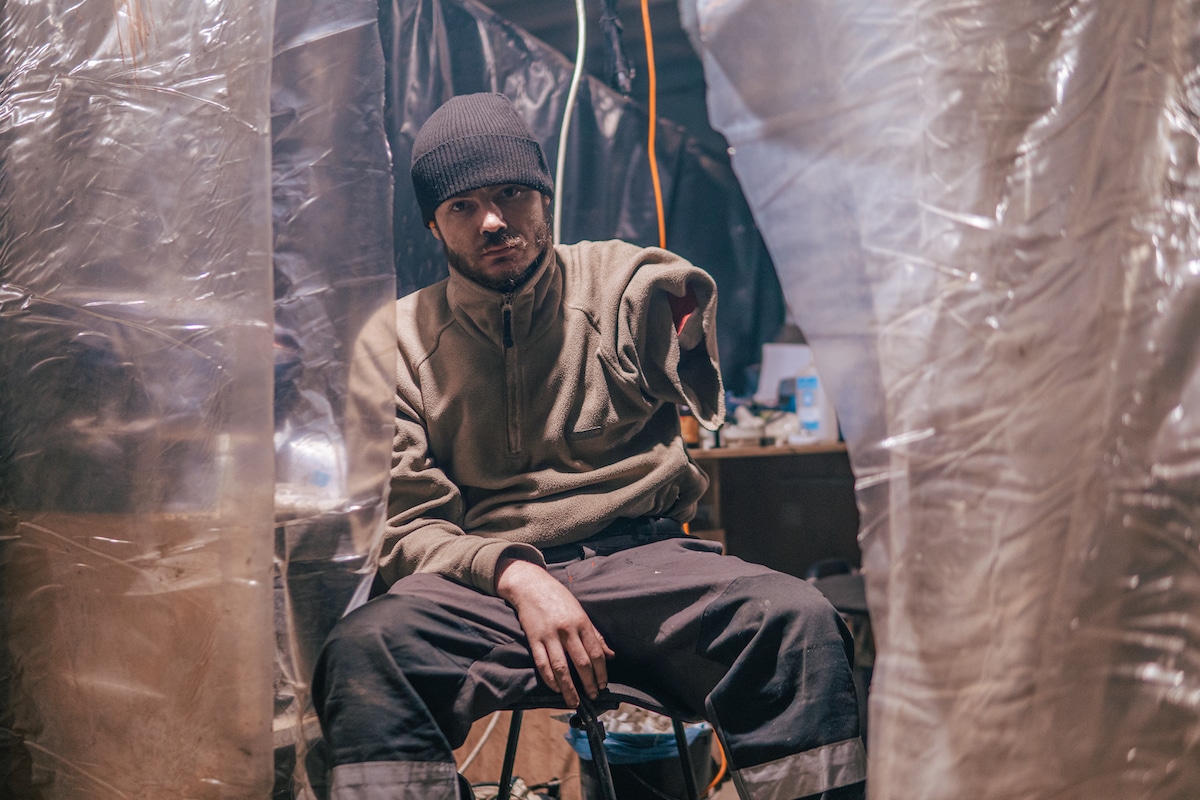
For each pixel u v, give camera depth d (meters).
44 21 1.23
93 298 1.15
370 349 1.06
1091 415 0.82
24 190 1.21
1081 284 0.83
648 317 1.37
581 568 1.26
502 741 1.91
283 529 1.06
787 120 0.91
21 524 1.18
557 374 1.36
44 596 1.17
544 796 1.73
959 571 0.83
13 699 1.18
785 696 1.03
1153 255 0.82
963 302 0.84
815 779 0.97
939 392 0.84
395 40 2.01
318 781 1.04
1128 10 0.83
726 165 3.20
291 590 1.06
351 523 1.05
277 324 1.08
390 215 1.07
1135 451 0.80
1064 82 0.84
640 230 2.59
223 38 1.07
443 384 1.36
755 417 2.84
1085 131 0.83
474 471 1.35
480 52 2.20
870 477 0.87
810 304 0.90
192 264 1.07
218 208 1.06
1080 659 0.80
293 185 1.08
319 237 1.08
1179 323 0.80
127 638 1.10
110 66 1.16
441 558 1.22
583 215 2.48
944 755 0.82
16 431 1.19
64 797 1.15
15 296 1.21
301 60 1.09
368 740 0.97
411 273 1.97
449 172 1.30
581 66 2.07
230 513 1.02
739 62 0.92
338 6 1.09
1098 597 0.80
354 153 1.08
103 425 1.13
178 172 1.09
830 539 3.02
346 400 1.06
